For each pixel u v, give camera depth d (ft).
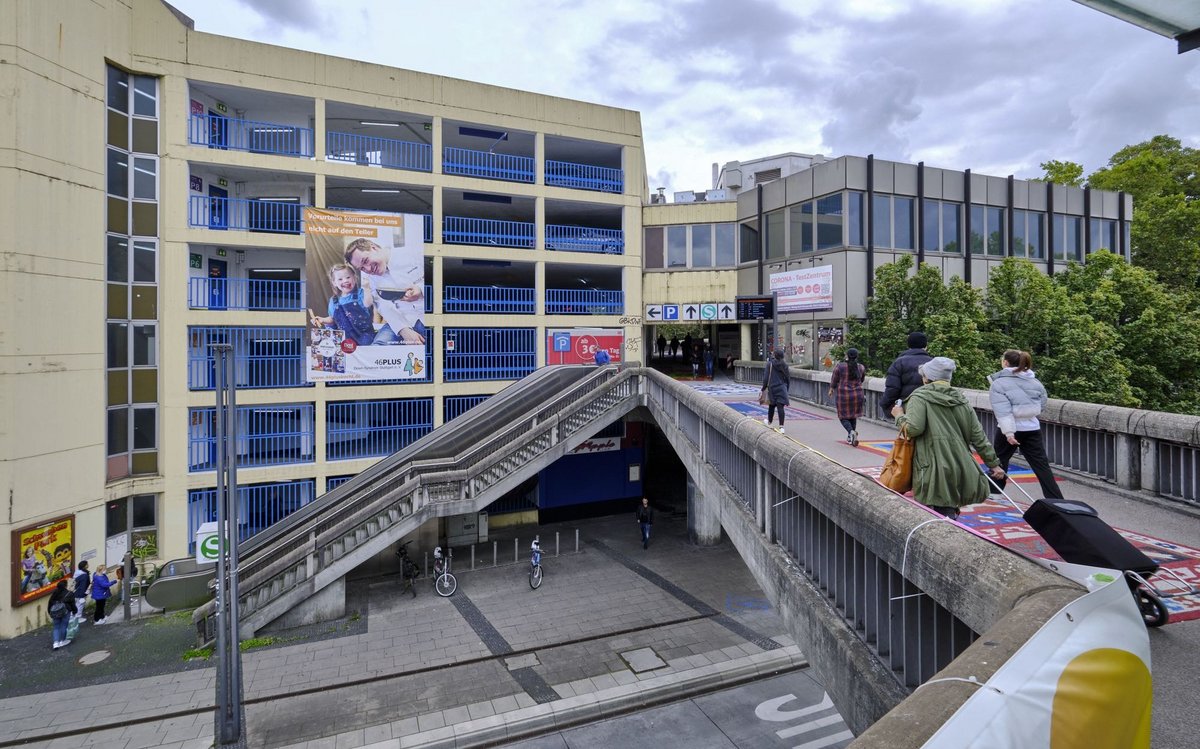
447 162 97.35
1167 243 112.88
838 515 13.96
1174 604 13.41
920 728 4.95
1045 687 5.48
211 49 71.82
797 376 65.31
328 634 54.13
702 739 39.29
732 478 28.25
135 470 68.64
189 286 71.51
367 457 78.89
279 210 82.84
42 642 54.44
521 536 82.84
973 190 95.91
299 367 83.10
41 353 57.88
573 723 41.16
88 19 62.44
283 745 38.58
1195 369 77.77
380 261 79.36
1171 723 8.88
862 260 87.71
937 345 69.97
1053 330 74.59
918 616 10.80
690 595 62.03
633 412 79.05
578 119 94.27
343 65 78.84
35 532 57.00
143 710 43.19
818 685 45.75
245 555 61.21
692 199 131.85
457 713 41.60
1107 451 26.48
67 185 60.34
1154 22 12.69
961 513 21.99
